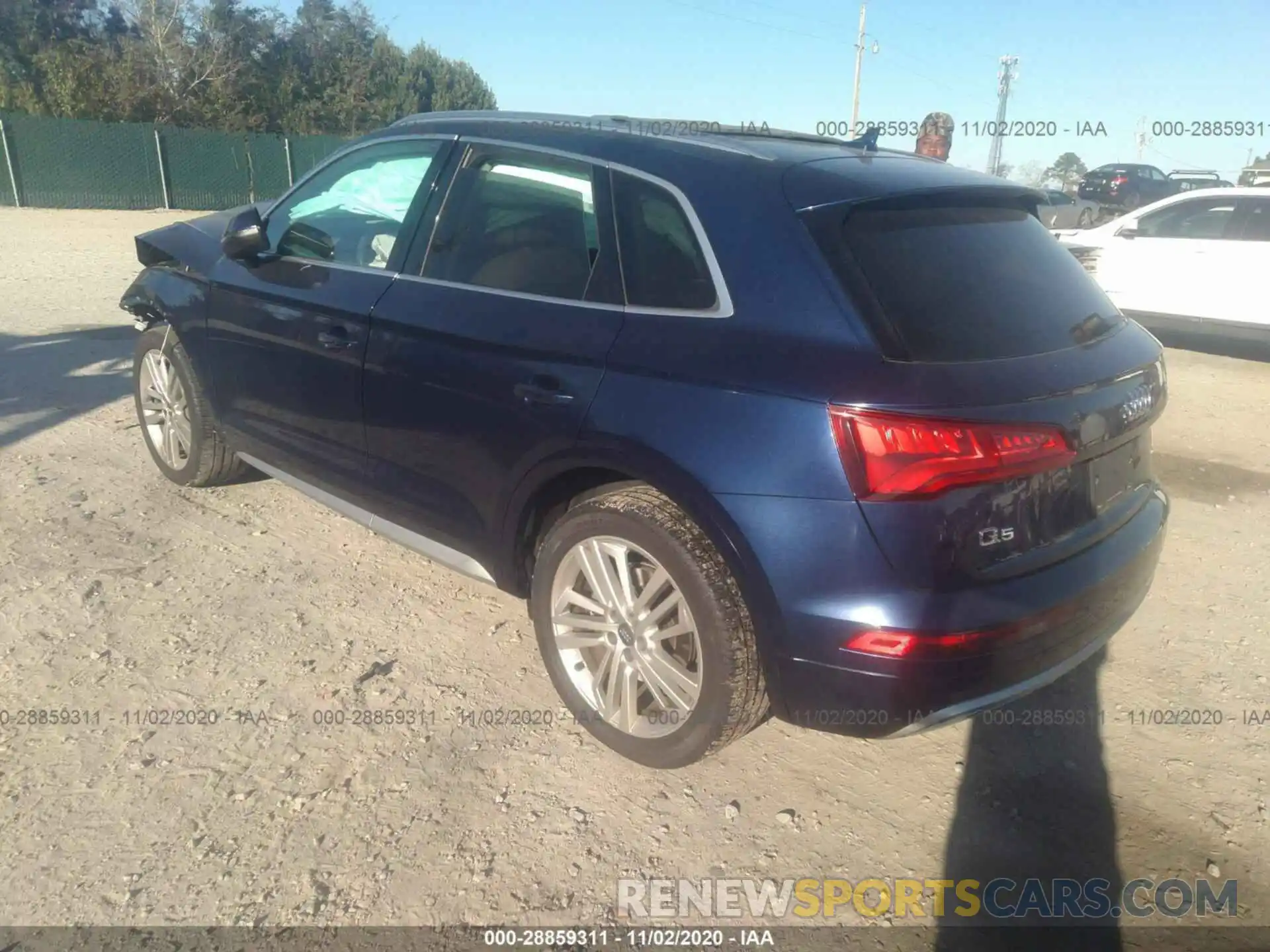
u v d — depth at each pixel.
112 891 2.45
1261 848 2.81
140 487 4.93
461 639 3.69
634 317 2.85
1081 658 2.78
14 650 3.44
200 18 36.66
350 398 3.62
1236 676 3.68
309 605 3.87
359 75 42.69
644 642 2.90
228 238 3.95
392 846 2.65
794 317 2.59
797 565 2.48
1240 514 5.34
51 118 24.88
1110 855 2.77
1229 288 10.04
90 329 8.66
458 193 3.48
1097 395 2.69
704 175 2.89
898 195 2.77
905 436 2.36
